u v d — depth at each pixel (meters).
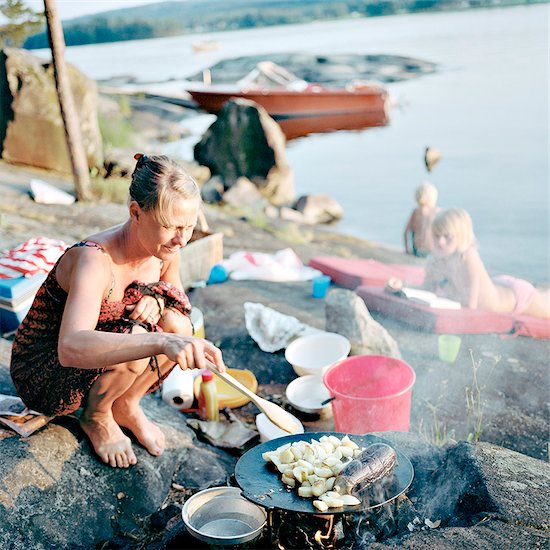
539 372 4.36
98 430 2.79
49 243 4.19
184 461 3.09
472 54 32.88
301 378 3.92
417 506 2.54
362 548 2.21
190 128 20.16
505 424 3.79
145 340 2.21
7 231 6.04
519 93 24.66
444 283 5.25
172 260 2.83
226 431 3.43
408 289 5.20
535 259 9.40
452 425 3.79
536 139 18.36
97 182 8.56
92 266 2.41
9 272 3.93
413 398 4.07
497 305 5.04
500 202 12.98
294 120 21.08
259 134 12.79
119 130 13.62
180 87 29.34
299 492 2.28
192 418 3.61
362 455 2.37
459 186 14.53
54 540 2.49
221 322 4.99
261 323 4.66
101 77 31.83
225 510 2.56
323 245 9.26
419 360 4.55
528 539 2.13
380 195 14.27
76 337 2.25
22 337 2.64
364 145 19.42
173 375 3.71
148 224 2.34
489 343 4.77
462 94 25.56
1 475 2.55
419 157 17.47
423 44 37.31
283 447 2.54
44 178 8.66
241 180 12.09
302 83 22.30
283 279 6.00
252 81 22.39
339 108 21.00
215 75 33.12
